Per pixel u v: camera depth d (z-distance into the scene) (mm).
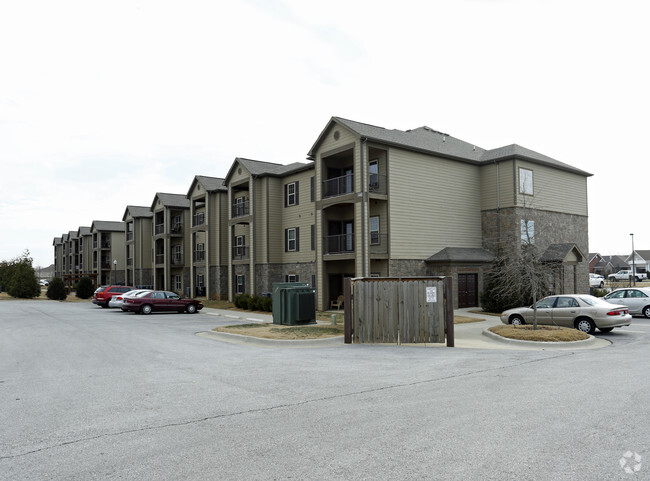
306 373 9969
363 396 7953
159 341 15797
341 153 27625
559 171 31953
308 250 31719
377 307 15219
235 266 38000
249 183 35094
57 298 48031
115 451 5574
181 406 7445
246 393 8234
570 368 10406
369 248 25453
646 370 10117
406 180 27188
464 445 5617
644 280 71188
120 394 8250
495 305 25594
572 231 32406
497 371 10102
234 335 16344
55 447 5723
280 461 5219
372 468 5000
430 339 14781
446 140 32719
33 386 8945
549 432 6039
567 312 17422
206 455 5422
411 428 6254
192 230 42656
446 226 28781
